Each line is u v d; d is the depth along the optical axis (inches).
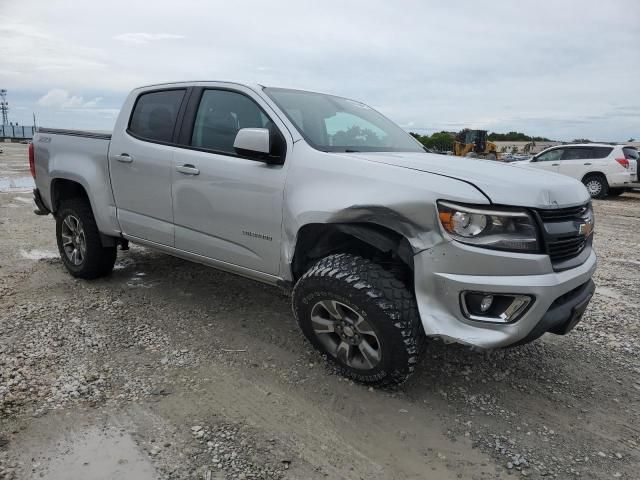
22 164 788.0
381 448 96.7
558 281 101.7
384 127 161.0
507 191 100.4
